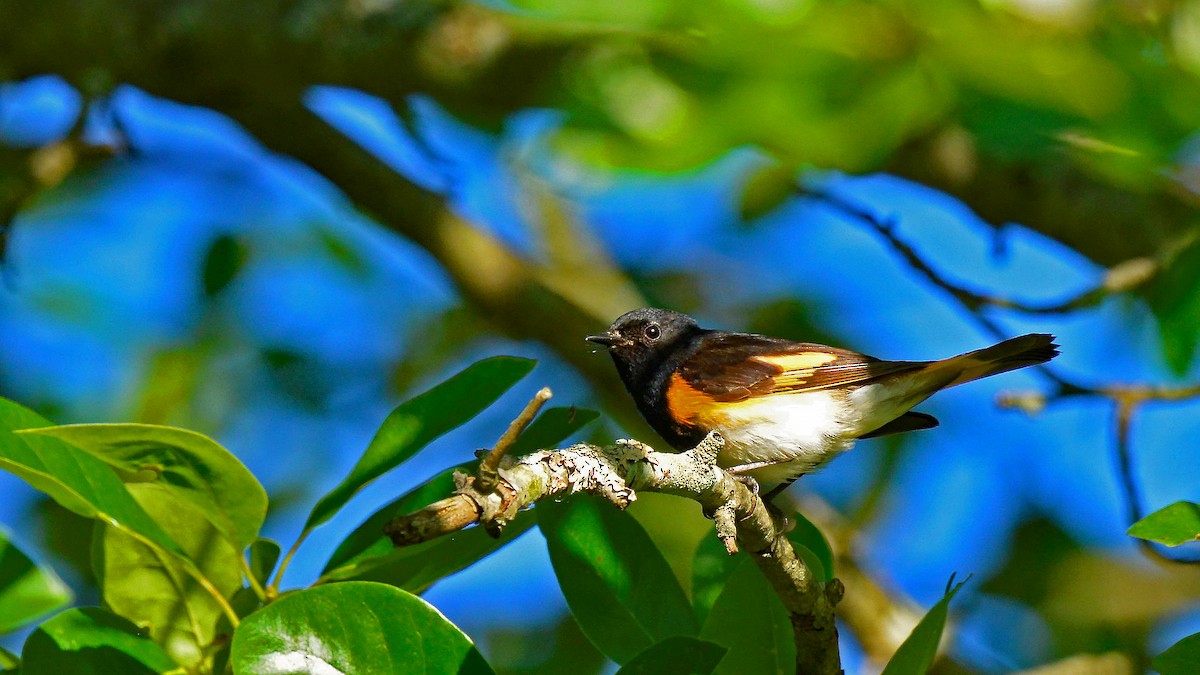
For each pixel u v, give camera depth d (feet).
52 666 18.21
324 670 17.25
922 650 18.70
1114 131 23.91
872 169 24.81
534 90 36.42
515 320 46.55
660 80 23.61
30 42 40.22
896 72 22.45
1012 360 29.58
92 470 18.80
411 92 38.32
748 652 21.12
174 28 39.32
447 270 46.29
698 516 43.60
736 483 19.22
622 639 21.59
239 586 20.40
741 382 30.89
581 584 21.90
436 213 45.80
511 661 43.32
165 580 20.49
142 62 40.01
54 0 39.83
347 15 38.09
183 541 20.25
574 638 43.16
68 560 44.80
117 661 18.62
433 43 37.09
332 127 46.03
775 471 31.63
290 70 39.32
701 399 31.01
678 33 22.91
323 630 17.40
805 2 22.17
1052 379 32.53
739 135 23.65
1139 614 47.16
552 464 16.66
